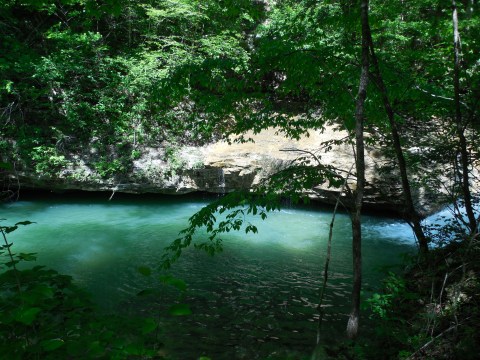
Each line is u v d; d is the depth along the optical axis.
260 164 12.05
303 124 5.71
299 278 7.27
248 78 4.99
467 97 5.14
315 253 8.70
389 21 8.16
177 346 4.77
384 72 5.00
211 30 14.48
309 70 4.70
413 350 3.28
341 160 11.46
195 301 6.21
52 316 2.30
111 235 9.45
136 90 12.45
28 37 12.81
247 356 4.59
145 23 14.38
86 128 12.33
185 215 11.43
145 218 10.98
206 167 12.19
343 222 11.17
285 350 4.73
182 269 7.60
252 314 5.77
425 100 5.43
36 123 11.85
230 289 6.73
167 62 13.23
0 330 2.02
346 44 4.91
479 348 2.89
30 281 2.37
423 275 4.49
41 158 11.06
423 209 10.20
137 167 11.96
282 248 8.98
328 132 12.94
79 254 8.16
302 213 12.04
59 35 11.48
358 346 3.56
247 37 15.03
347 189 3.77
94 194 12.97
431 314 3.33
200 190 12.51
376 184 10.68
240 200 4.10
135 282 6.91
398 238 9.84
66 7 13.34
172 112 12.74
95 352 1.81
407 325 3.73
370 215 11.93
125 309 5.86
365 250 8.91
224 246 9.02
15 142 11.15
